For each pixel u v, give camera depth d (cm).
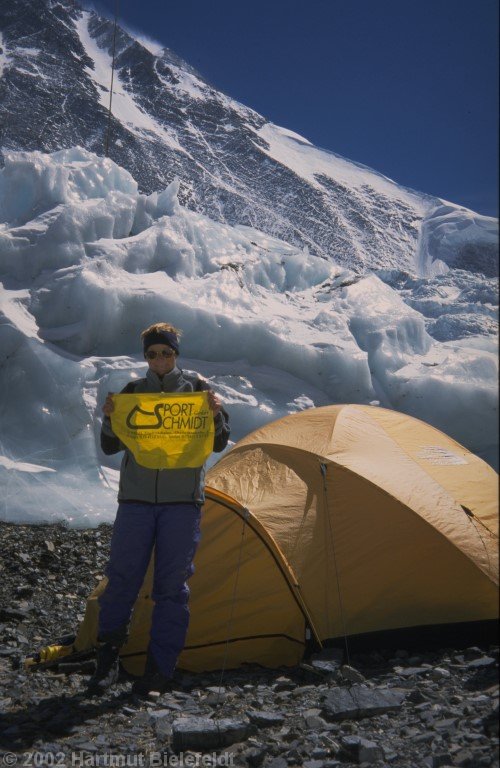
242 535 512
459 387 1161
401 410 1176
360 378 1180
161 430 434
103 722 382
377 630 489
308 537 509
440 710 366
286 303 1345
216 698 408
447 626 490
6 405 1021
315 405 1141
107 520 884
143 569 437
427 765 306
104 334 1137
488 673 421
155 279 1240
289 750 336
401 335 1285
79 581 678
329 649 479
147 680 425
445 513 512
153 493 429
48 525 861
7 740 358
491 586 489
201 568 514
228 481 542
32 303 1135
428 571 496
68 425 1012
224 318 1177
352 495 519
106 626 439
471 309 1520
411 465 544
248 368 1172
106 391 1059
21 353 1048
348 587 498
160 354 450
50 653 488
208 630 498
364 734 349
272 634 495
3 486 916
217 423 441
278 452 556
